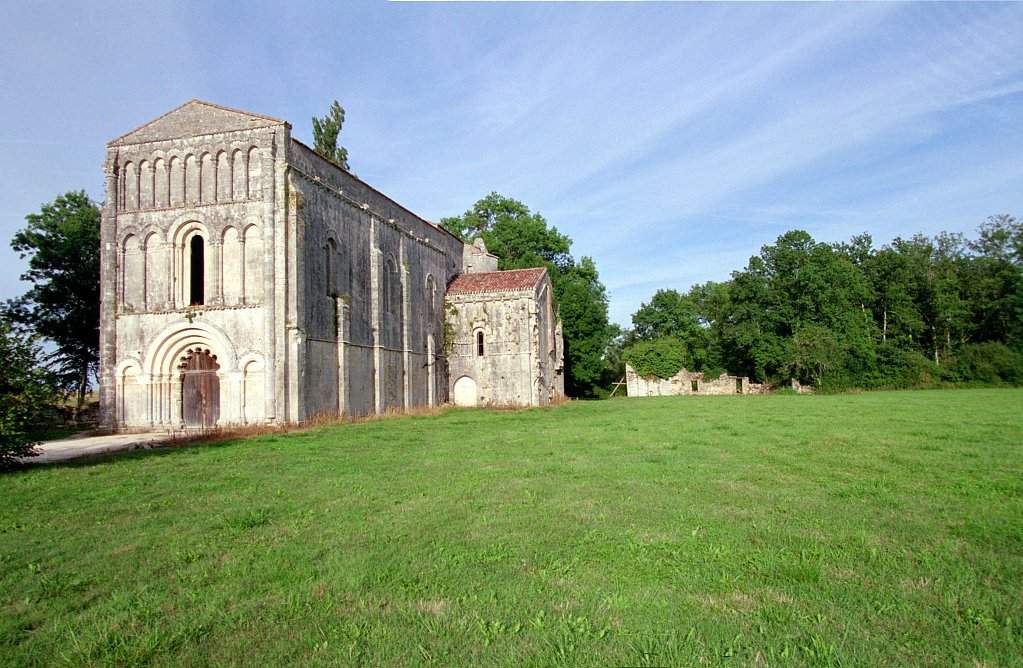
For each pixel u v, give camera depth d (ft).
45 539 37.27
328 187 128.77
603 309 263.70
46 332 160.97
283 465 63.77
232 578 29.76
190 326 116.88
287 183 116.16
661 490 47.21
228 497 48.14
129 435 113.39
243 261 116.57
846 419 103.19
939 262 278.05
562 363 227.81
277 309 113.60
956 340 270.46
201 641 23.26
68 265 162.91
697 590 27.04
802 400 174.40
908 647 21.72
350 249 138.82
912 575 28.68
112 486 54.08
